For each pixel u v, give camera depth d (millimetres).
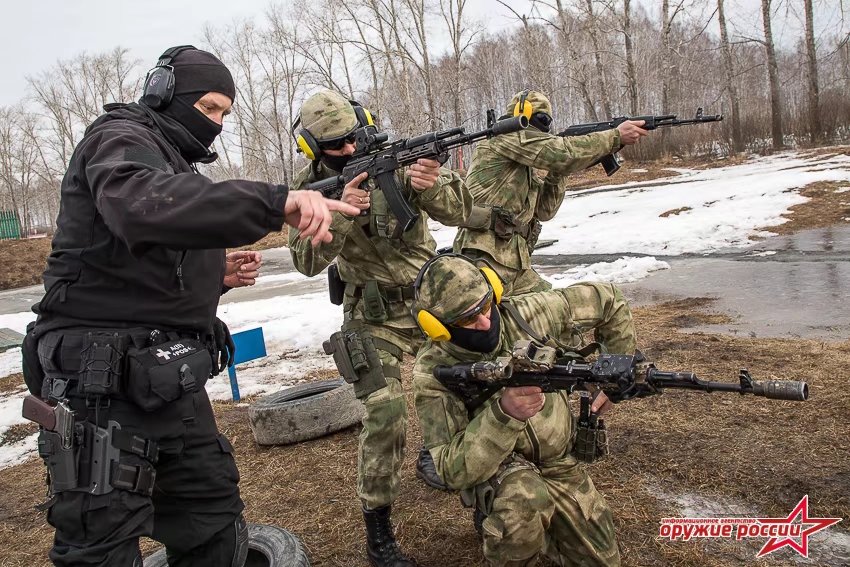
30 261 27500
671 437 4180
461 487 2641
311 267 3514
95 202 2037
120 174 1944
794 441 3949
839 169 16953
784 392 1936
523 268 4414
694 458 3885
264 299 12430
